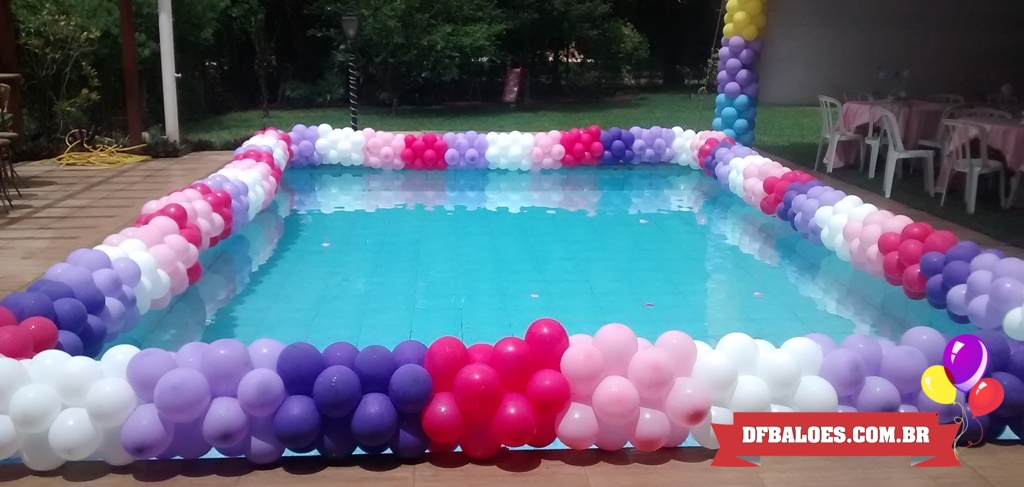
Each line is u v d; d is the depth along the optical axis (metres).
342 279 5.22
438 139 8.96
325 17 16.14
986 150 6.30
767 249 6.00
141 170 8.35
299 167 9.12
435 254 5.79
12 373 2.68
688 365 2.88
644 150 9.17
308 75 17.14
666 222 6.80
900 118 7.63
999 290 3.56
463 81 17.61
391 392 2.71
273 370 2.79
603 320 4.55
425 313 4.63
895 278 4.55
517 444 2.73
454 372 2.80
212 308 4.68
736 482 2.64
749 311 4.71
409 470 2.72
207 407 2.69
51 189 7.27
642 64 19.23
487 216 6.97
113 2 11.14
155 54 12.14
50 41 9.52
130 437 2.61
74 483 2.64
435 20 15.91
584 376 2.78
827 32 9.46
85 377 2.71
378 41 15.27
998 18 9.44
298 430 2.63
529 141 8.94
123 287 3.84
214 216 5.29
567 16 17.09
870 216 4.96
